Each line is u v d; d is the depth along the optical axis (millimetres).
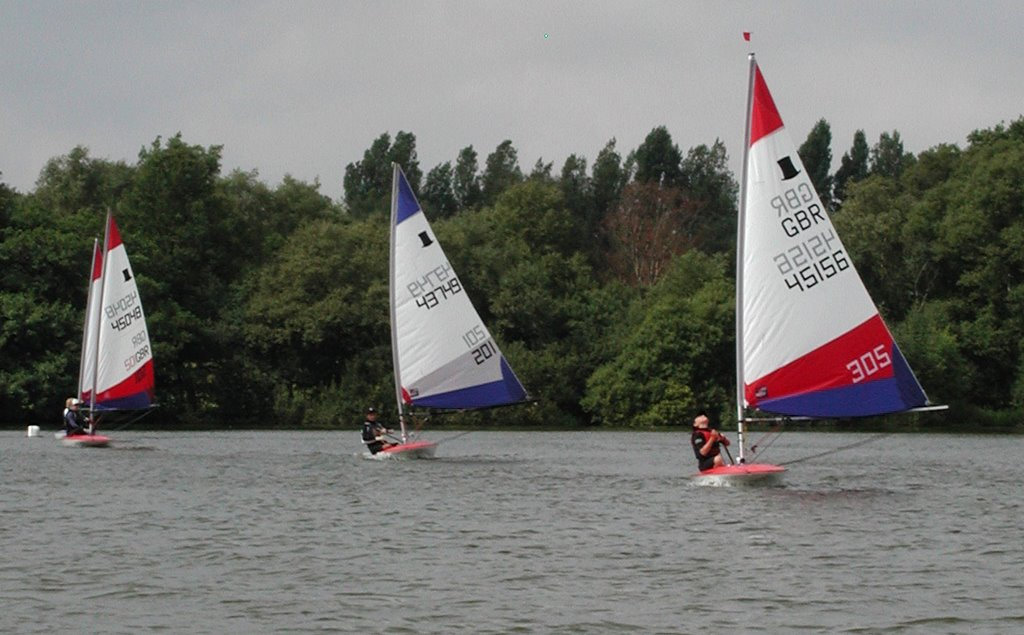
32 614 27469
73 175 153125
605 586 30094
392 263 62188
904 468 63594
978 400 113938
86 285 113938
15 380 104375
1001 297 114062
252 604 28344
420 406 62438
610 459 68938
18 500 46906
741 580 30688
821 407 45219
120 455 70875
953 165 137875
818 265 44969
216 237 131500
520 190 168250
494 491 49969
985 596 28828
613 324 124562
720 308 113438
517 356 116938
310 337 116250
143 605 28312
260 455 71250
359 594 29312
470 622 26703
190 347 118750
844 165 199875
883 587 29812
